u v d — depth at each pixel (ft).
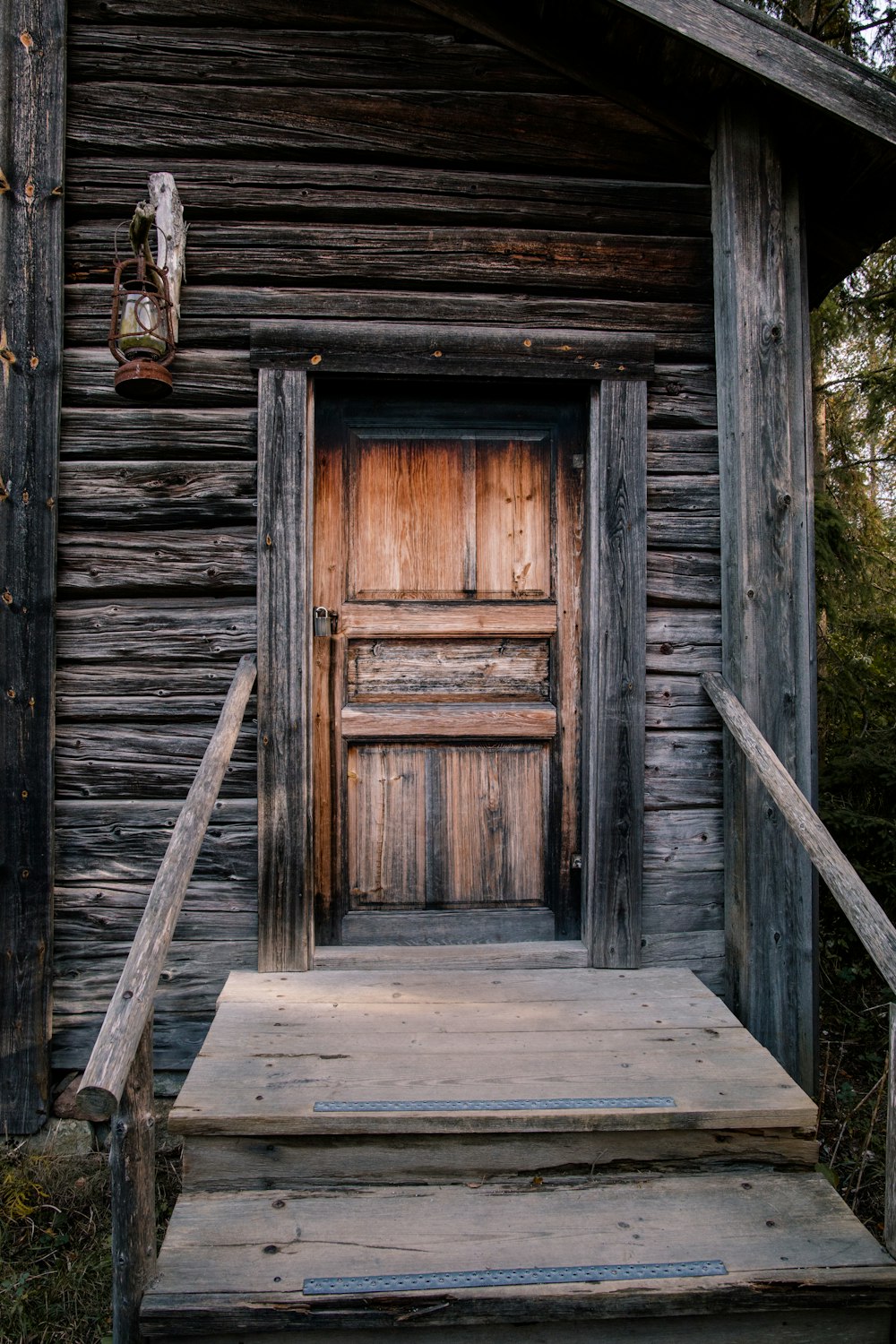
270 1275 4.99
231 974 8.07
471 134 8.53
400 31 8.45
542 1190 5.81
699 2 7.53
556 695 8.92
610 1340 5.11
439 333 8.34
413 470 8.85
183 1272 5.00
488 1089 6.05
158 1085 8.15
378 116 8.43
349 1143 5.83
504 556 8.93
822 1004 11.91
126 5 8.25
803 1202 5.70
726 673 8.48
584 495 8.94
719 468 8.68
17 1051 7.89
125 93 8.26
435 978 8.10
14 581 7.97
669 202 8.77
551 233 8.63
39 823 7.96
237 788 8.29
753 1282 5.00
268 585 8.11
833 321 17.08
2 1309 6.33
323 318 8.36
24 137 8.06
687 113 8.69
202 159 8.36
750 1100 5.98
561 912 8.90
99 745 8.16
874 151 8.22
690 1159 6.01
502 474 8.92
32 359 8.02
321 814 8.72
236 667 8.28
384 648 8.88
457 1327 5.02
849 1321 5.22
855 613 16.55
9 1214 7.22
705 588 8.69
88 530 8.20
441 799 8.86
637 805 8.46
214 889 8.27
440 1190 5.80
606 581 8.50
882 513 20.71
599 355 8.52
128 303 7.38
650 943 8.55
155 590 8.23
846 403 18.22
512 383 8.59
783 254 8.51
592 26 8.22
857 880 6.06
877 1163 8.20
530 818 8.93
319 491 8.73
